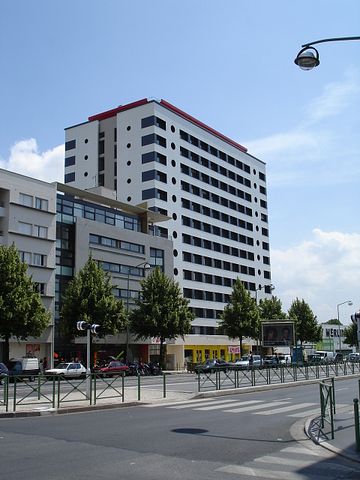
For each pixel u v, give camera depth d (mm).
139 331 52594
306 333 78875
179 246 70688
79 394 20828
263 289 89875
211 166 80812
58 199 51250
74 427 13188
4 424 13938
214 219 79312
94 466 8477
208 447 10430
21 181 46125
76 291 45969
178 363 65875
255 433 12383
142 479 7637
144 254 59969
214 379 27844
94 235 53812
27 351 45344
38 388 19078
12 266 39625
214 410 17391
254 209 91250
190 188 74938
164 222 68875
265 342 53562
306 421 14227
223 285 78938
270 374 29406
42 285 46688
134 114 71938
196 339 70438
